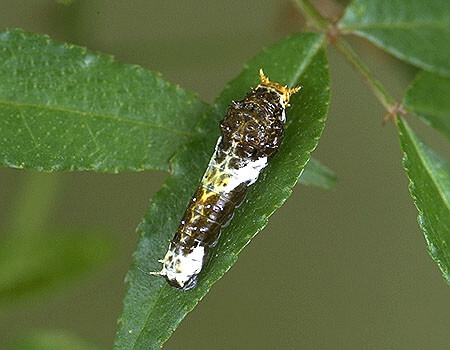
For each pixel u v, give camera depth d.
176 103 0.19
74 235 0.20
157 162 0.18
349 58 0.19
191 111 0.19
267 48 0.19
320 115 0.18
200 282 0.18
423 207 0.18
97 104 0.18
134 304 0.18
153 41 0.22
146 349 0.18
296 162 0.18
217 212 0.18
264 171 0.18
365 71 0.19
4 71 0.18
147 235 0.18
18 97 0.18
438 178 0.19
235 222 0.18
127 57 0.22
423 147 0.19
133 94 0.19
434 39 0.19
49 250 0.20
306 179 0.19
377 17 0.19
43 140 0.18
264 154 0.18
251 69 0.19
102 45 0.22
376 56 0.22
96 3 0.22
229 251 0.18
